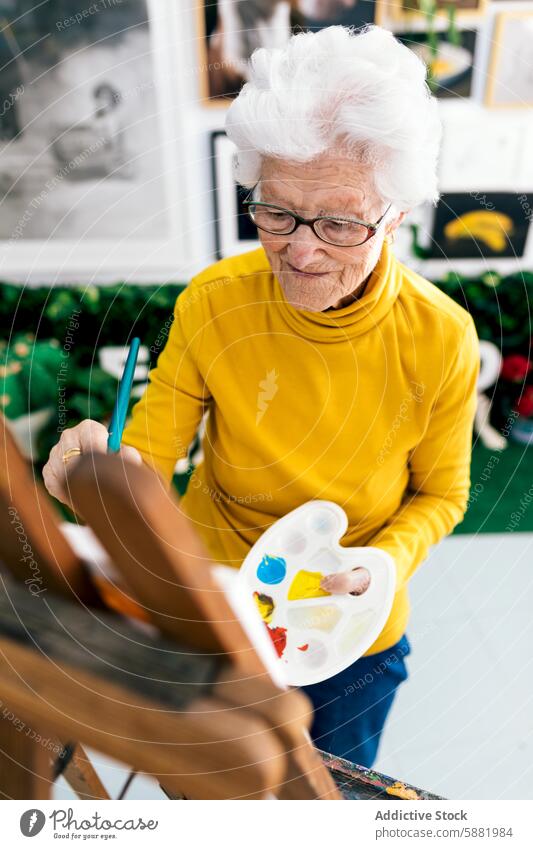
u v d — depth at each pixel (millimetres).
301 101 521
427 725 1548
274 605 695
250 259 762
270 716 224
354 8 2234
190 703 226
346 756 843
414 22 2277
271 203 593
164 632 235
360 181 563
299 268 624
